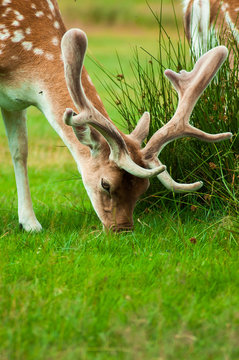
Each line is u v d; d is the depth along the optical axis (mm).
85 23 49938
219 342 5184
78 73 7340
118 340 5191
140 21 48844
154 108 9586
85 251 7496
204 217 8961
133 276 6613
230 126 9180
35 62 8445
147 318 5508
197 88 7996
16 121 9336
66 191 11938
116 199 7812
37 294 5988
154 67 23547
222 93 9453
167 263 6980
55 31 8711
